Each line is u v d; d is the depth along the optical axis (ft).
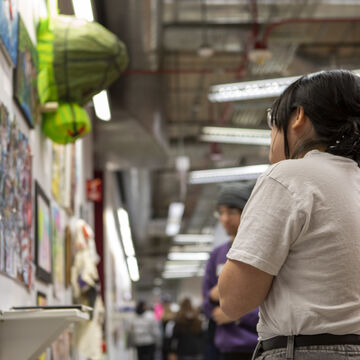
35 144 14.37
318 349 5.50
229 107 44.06
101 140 35.63
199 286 116.16
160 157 39.19
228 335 14.08
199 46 34.53
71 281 19.95
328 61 43.19
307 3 32.32
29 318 9.71
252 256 5.63
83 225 20.66
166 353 40.50
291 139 6.28
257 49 32.32
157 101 32.71
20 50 12.14
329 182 5.80
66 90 15.05
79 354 21.50
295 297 5.63
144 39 28.12
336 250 5.62
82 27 14.80
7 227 10.57
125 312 53.11
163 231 77.41
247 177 40.04
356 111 6.09
